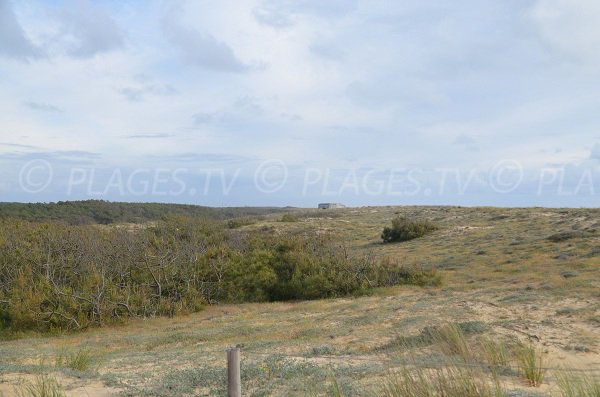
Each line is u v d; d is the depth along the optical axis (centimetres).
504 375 822
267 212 11356
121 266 2842
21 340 2122
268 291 2939
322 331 1648
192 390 905
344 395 748
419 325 1500
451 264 3144
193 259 3022
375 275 2778
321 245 3319
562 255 2786
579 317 1412
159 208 9006
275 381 909
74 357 1297
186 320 2423
